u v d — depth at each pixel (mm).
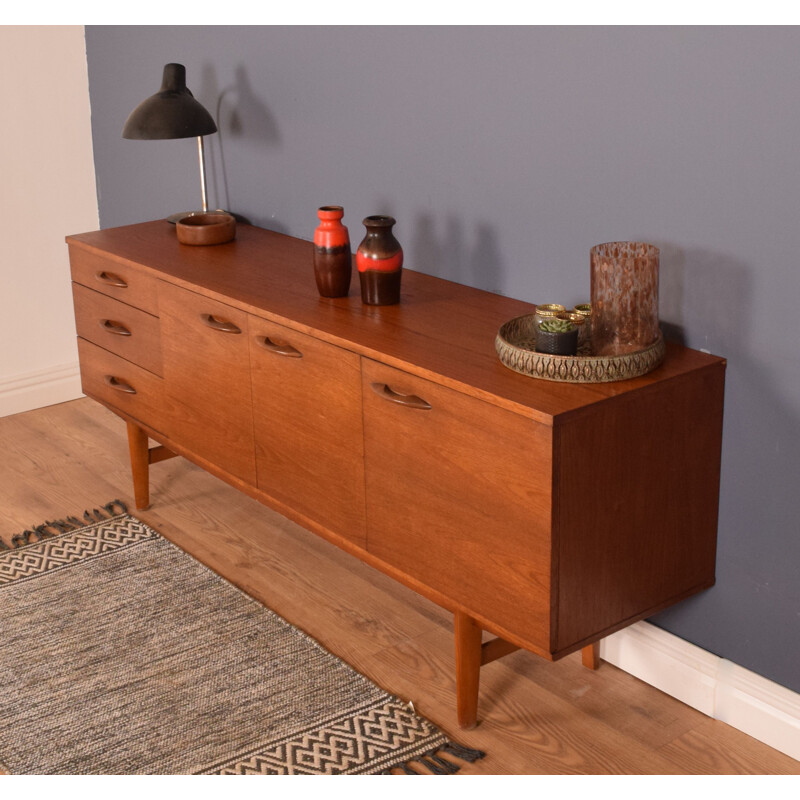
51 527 3066
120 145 3682
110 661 2451
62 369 3953
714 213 1977
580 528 1897
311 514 2449
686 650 2252
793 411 1947
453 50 2387
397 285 2391
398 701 2281
